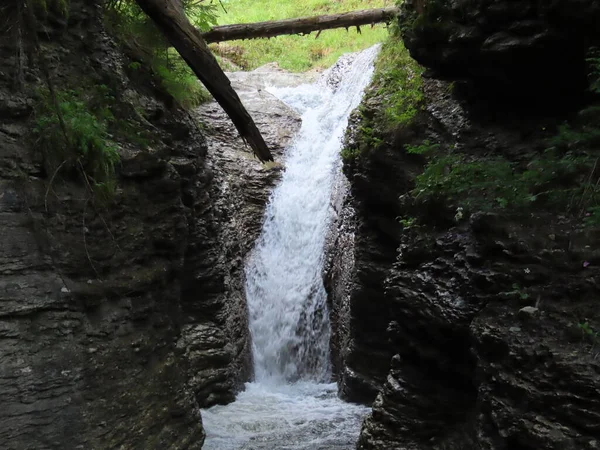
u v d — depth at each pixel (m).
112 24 7.28
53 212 4.73
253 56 19.20
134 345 5.47
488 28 6.17
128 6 7.67
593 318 4.38
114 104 6.23
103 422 4.88
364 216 9.41
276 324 12.12
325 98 15.52
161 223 6.23
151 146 6.26
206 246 9.79
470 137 6.96
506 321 4.77
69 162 4.91
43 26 5.22
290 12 20.34
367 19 11.88
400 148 8.13
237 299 11.33
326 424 8.79
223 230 11.06
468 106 7.32
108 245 5.29
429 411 5.86
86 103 5.61
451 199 6.20
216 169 11.61
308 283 12.07
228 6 21.12
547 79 6.15
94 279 5.07
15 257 4.36
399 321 6.30
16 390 4.23
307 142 14.07
